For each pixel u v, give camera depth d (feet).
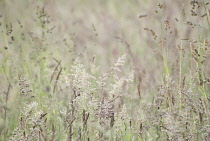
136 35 38.58
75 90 23.36
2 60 31.45
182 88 25.05
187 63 29.50
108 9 52.70
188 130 23.43
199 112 23.63
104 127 23.39
